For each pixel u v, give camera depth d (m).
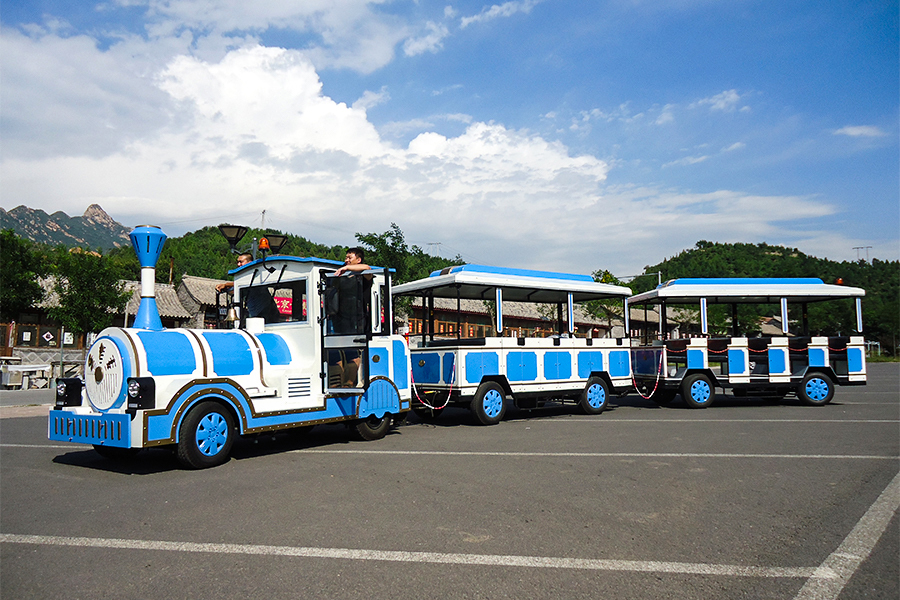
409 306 13.30
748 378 14.10
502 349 11.54
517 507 5.10
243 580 3.55
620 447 8.12
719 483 5.95
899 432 9.47
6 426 11.35
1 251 29.06
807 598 3.30
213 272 78.56
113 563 3.86
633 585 3.47
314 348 8.44
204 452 6.96
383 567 3.75
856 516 4.81
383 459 7.38
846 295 14.55
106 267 23.48
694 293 14.31
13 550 4.14
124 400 6.73
